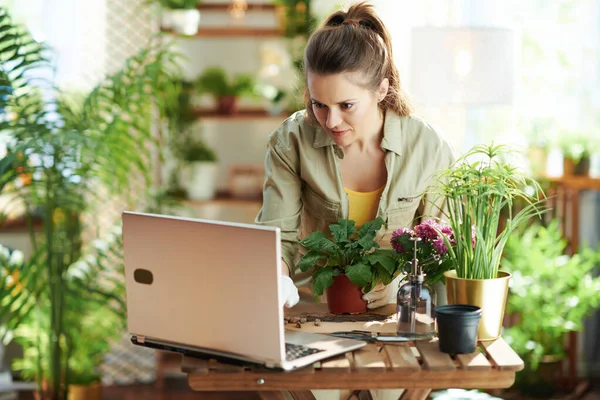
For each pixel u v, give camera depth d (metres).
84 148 3.64
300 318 2.31
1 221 3.99
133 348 5.04
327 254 2.35
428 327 2.12
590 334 4.83
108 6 5.09
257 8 5.51
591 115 4.73
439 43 3.62
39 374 4.16
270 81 5.64
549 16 4.73
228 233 1.89
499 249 2.17
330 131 2.27
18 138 3.62
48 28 5.19
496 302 2.12
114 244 4.14
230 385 1.94
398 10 4.73
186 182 5.25
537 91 4.73
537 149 4.57
